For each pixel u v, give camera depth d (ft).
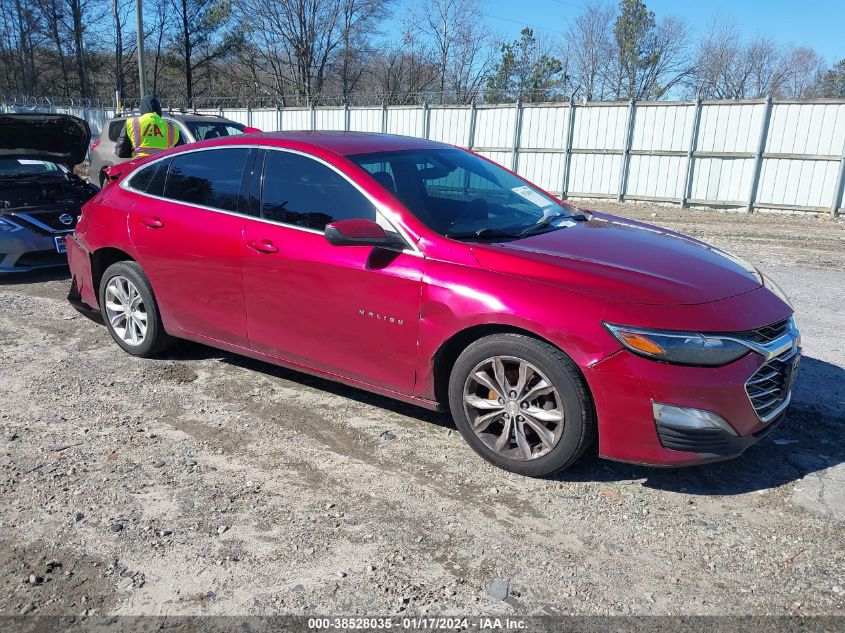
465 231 12.35
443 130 63.57
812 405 14.35
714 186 52.31
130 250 16.03
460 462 12.07
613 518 10.44
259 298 13.93
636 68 144.25
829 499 10.91
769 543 9.84
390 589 8.87
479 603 8.63
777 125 48.98
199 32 150.10
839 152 47.11
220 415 13.87
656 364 10.10
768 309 11.14
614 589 8.90
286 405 14.35
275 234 13.56
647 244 12.62
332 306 12.84
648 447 10.35
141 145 32.07
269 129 75.41
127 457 12.17
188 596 8.73
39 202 26.00
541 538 9.95
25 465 11.85
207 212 14.78
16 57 166.50
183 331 15.76
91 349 17.65
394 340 12.23
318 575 9.12
